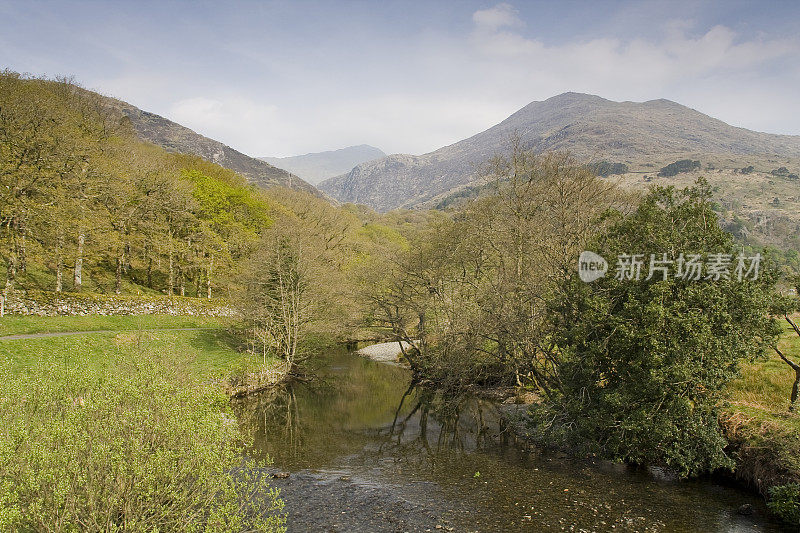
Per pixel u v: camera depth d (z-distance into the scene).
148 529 8.84
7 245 31.84
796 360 21.80
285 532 11.63
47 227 34.69
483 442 21.06
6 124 32.47
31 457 7.69
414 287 35.28
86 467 8.27
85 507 8.41
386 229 92.25
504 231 29.00
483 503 14.28
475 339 28.08
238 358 32.56
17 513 6.97
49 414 9.09
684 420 15.54
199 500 9.74
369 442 20.98
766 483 14.31
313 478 16.17
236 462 10.63
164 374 12.21
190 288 57.25
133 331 32.38
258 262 36.75
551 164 29.75
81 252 37.25
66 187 35.72
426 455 19.12
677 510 13.75
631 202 29.77
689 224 17.05
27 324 29.45
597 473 16.89
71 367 10.70
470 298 31.12
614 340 16.41
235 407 25.66
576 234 23.41
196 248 49.34
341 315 38.44
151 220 45.22
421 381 34.78
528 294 22.94
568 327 19.11
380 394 31.83
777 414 16.58
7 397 8.97
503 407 26.89
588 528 12.66
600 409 16.67
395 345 55.03
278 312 34.94
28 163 33.25
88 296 35.22
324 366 42.28
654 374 14.68
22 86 37.75
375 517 13.20
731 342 15.37
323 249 48.25
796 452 14.09
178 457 9.34
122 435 9.03
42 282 40.44
